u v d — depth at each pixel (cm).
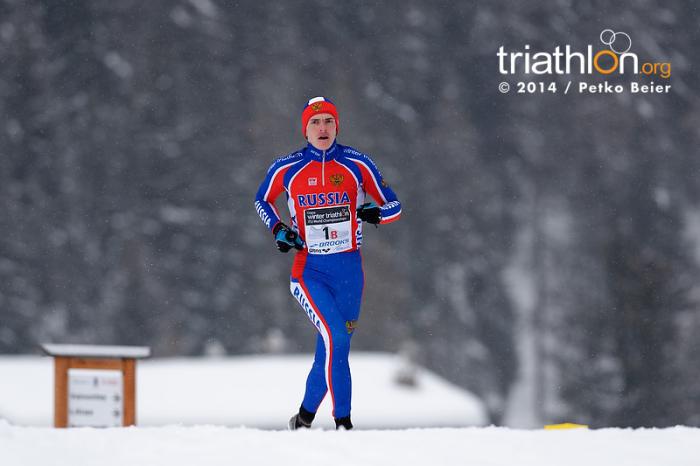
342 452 1479
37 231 18125
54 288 17838
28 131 19100
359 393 8888
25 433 1591
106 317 17825
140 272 18338
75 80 19988
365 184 1959
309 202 1923
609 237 12938
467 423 8544
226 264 18925
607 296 11925
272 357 9994
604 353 11488
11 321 17350
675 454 1512
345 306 1938
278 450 1483
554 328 16525
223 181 19762
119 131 19638
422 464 1420
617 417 11131
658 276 11669
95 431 1625
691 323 11519
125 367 3259
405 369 9131
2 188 18325
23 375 8931
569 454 1500
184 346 18162
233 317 18612
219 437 1573
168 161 19525
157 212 18975
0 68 19538
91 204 18675
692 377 11125
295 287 1948
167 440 1546
